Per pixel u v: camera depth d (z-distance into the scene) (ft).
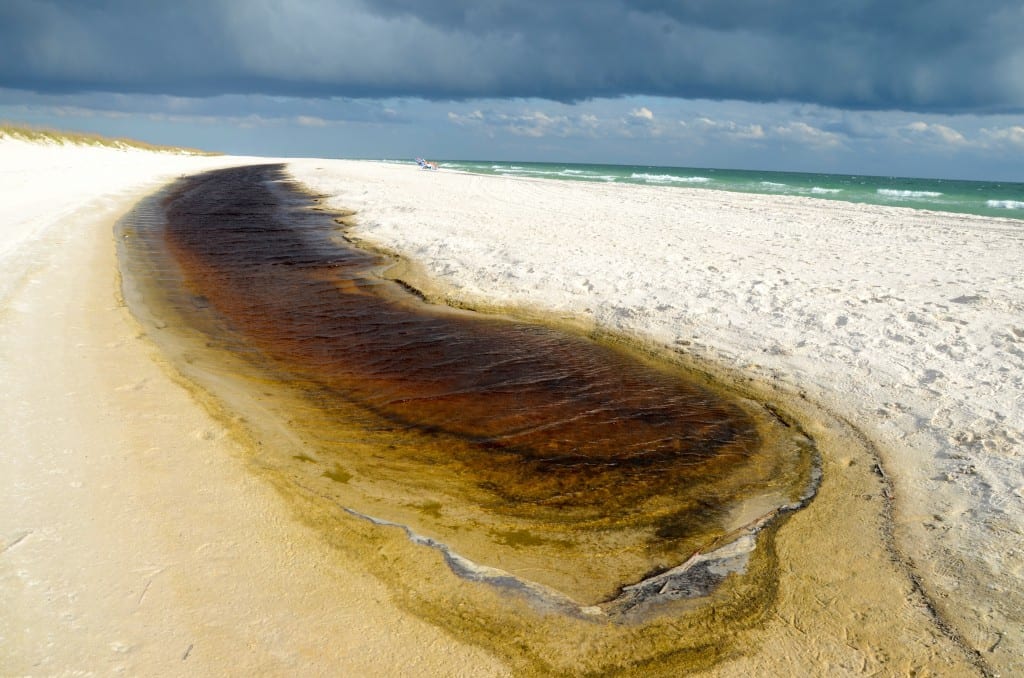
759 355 21.47
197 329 24.32
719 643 9.61
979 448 14.75
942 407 16.89
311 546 11.32
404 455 15.33
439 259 36.55
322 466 14.47
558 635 9.65
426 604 10.13
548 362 22.16
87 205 56.59
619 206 64.95
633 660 9.23
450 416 17.72
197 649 8.71
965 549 11.57
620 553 11.85
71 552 10.46
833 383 19.02
